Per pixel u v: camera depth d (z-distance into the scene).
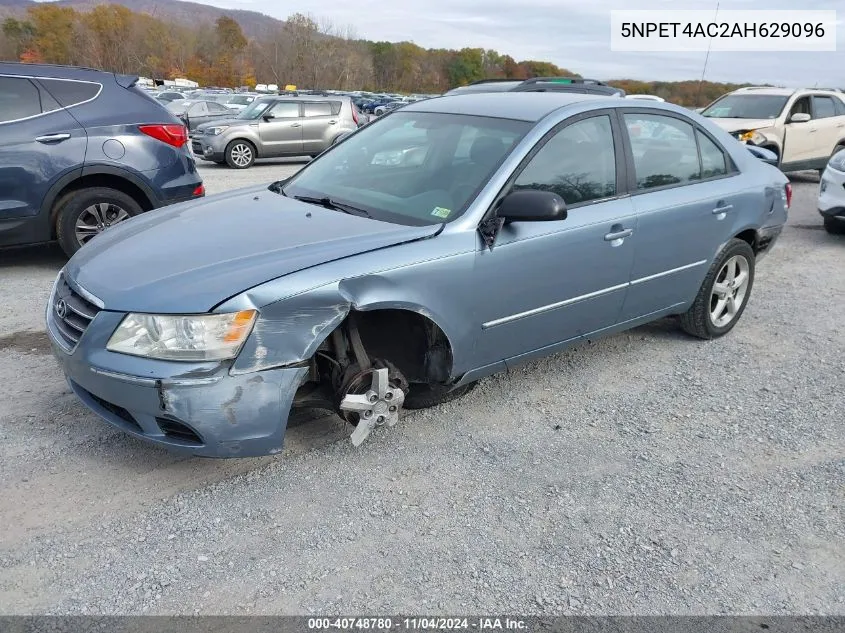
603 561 2.71
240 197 4.01
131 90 6.25
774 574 2.69
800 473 3.37
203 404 2.77
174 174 6.34
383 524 2.87
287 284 2.84
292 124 15.70
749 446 3.60
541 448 3.50
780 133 11.85
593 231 3.78
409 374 3.60
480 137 3.78
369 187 3.81
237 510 2.92
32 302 5.29
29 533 2.72
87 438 3.40
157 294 2.81
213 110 23.20
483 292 3.39
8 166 5.58
